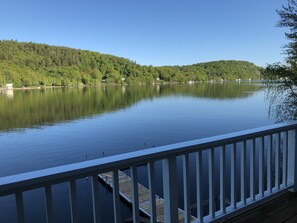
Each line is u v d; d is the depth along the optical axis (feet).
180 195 25.61
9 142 91.09
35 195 34.63
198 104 183.32
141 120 129.08
